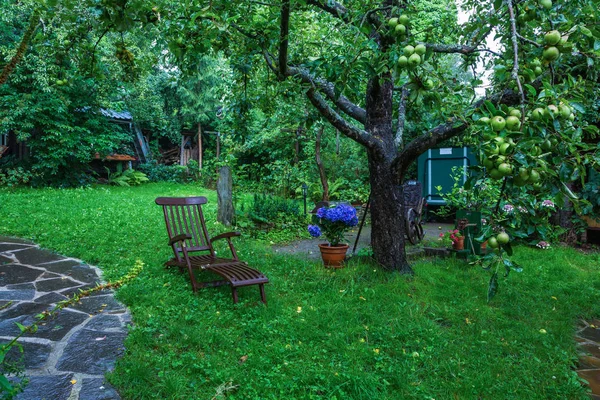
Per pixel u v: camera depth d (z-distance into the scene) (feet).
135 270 5.85
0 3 36.86
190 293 14.89
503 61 8.90
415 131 37.99
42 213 28.37
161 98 71.92
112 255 19.56
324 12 20.20
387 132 18.71
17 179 43.68
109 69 40.45
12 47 38.63
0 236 22.72
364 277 17.81
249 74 20.90
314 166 46.52
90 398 8.75
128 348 10.80
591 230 28.66
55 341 11.21
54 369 9.80
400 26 9.05
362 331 12.75
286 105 30.30
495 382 10.37
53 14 9.51
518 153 5.23
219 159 57.11
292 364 10.48
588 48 6.71
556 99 5.70
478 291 16.97
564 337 13.28
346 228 19.58
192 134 74.33
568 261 22.65
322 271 18.61
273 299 14.89
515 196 6.09
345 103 19.83
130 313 13.30
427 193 36.22
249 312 13.52
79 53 12.45
